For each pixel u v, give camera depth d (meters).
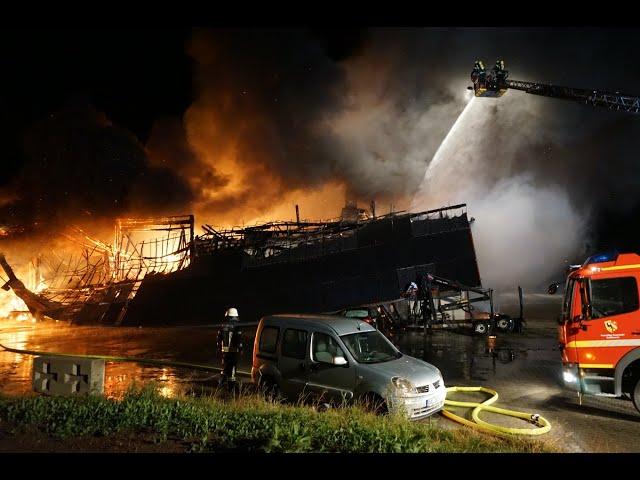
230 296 26.78
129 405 6.57
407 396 7.37
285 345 9.08
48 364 8.26
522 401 9.44
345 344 8.25
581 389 8.67
